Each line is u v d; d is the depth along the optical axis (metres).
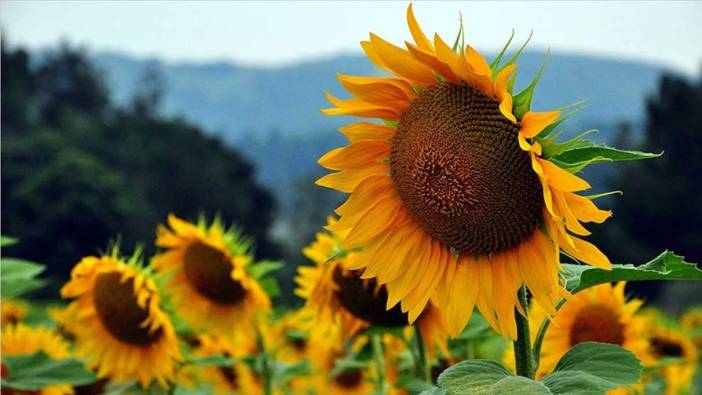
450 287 2.45
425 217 2.45
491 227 2.41
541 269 2.38
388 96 2.45
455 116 2.42
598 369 2.19
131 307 3.32
